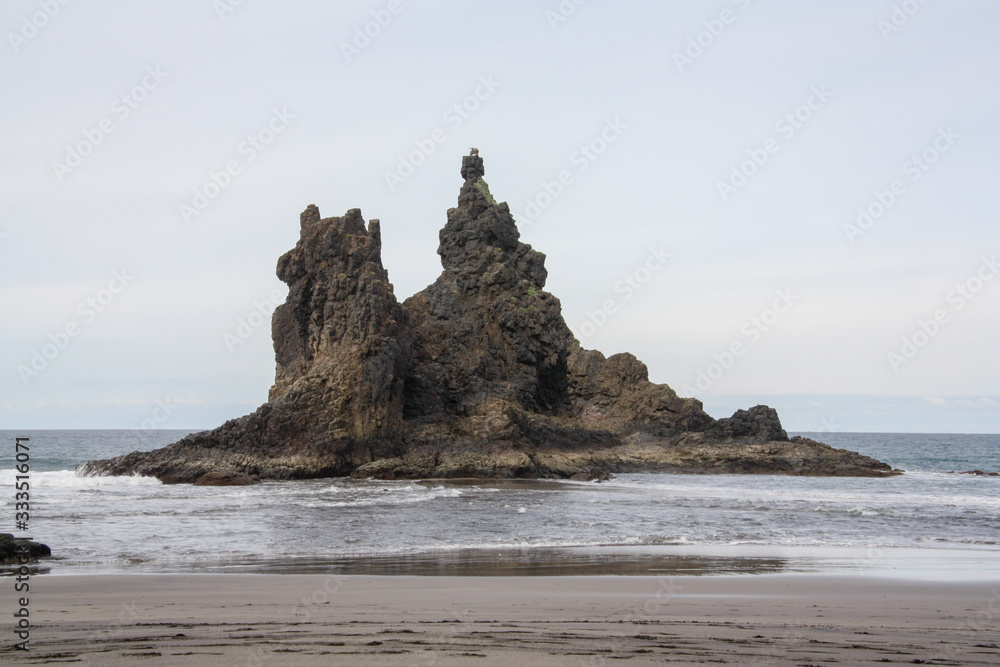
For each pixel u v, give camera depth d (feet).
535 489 193.67
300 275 265.54
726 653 39.78
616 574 73.77
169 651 39.09
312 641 41.50
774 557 87.61
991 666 37.96
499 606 54.13
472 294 293.84
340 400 235.40
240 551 88.99
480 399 265.75
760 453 287.28
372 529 111.24
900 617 51.44
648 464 275.39
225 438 229.86
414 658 37.99
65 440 655.76
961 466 405.59
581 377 319.27
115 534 102.63
